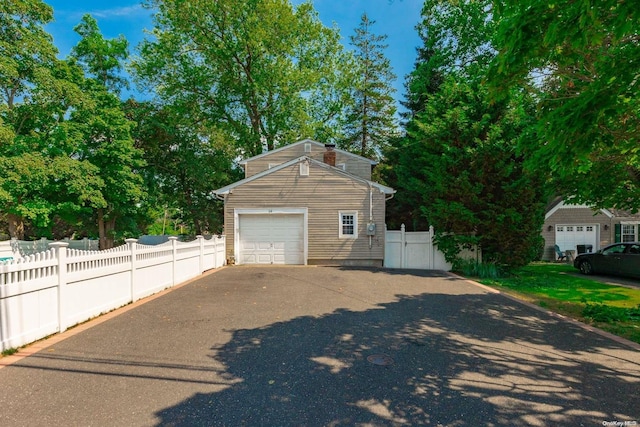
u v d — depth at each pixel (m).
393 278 10.52
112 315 6.12
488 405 3.13
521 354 4.42
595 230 19.47
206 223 26.30
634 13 3.20
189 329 5.34
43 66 15.33
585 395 3.34
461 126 11.94
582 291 9.83
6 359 4.07
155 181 22.59
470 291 8.70
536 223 11.78
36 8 14.73
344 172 14.16
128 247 7.04
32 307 4.66
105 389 3.38
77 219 19.28
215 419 2.87
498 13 4.42
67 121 16.83
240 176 28.03
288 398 3.23
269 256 14.30
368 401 3.19
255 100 23.91
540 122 4.61
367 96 29.69
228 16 22.28
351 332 5.26
